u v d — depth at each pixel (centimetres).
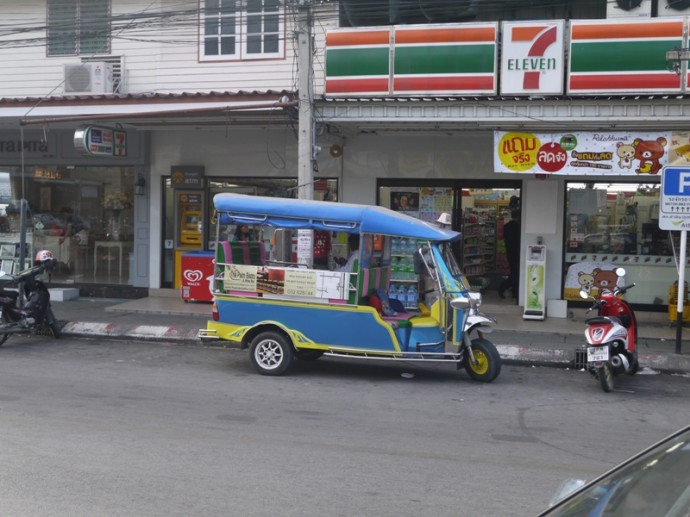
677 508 243
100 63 1495
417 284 1133
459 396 890
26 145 1697
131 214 1677
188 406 807
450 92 1218
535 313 1397
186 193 1627
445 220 1016
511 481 582
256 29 1502
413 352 943
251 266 982
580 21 1168
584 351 1094
